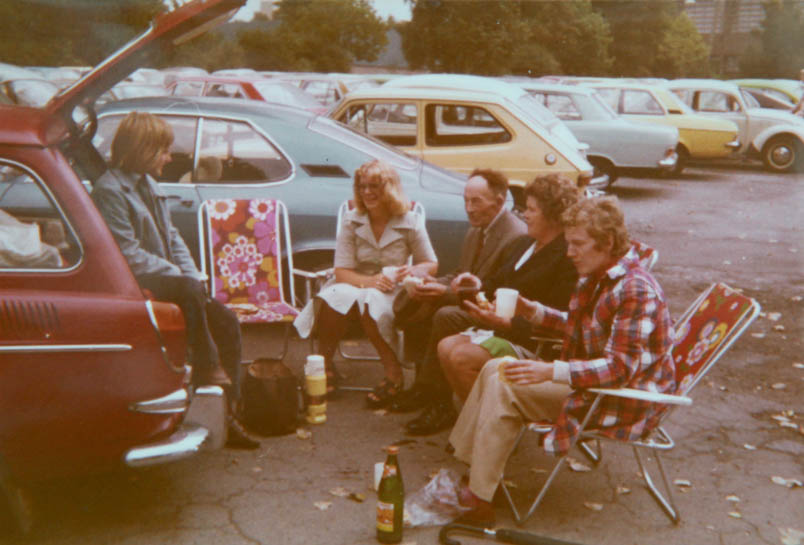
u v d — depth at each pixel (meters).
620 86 18.78
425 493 4.12
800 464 4.77
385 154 6.74
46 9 27.33
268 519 3.98
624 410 3.83
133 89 15.40
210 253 5.98
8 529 3.71
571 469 4.59
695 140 18.41
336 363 6.14
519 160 9.62
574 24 39.44
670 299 8.48
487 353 4.44
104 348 3.47
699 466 4.71
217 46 43.50
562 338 4.46
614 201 3.84
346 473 4.46
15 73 15.66
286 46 47.78
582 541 3.88
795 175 19.66
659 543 3.89
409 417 5.21
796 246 11.32
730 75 56.19
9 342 3.37
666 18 51.53
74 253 3.53
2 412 3.39
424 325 5.27
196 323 4.26
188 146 6.43
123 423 3.54
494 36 33.00
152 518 3.95
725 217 13.69
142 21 27.42
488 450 3.88
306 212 6.41
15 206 3.50
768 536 3.98
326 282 5.80
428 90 9.66
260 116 6.57
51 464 3.50
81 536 3.78
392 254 5.56
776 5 54.47
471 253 5.24
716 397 5.75
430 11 33.16
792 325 7.57
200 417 3.79
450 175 6.94
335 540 3.82
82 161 4.55
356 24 48.53
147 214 4.62
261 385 4.85
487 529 3.88
